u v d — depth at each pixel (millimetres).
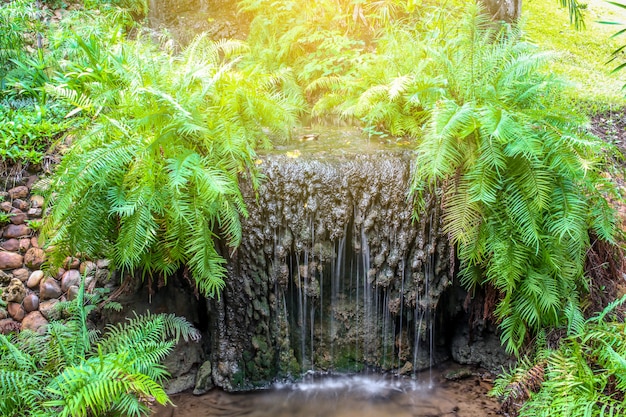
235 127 2980
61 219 2779
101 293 3305
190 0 5387
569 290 3094
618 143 4137
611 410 2533
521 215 2896
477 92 3182
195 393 3309
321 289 3328
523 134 2791
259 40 4738
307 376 3504
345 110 3650
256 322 3324
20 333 3035
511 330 3111
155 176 2760
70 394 2373
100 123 3010
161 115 2873
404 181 3111
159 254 2922
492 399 3244
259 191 3020
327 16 4629
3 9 4438
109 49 3457
